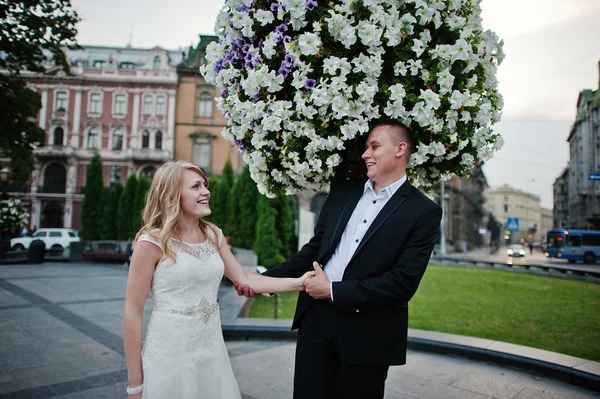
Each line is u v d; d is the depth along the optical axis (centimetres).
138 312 179
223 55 226
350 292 182
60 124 3494
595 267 2216
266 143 209
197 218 205
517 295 980
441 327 630
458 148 207
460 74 207
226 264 222
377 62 181
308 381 201
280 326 532
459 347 462
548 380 395
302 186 241
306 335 209
